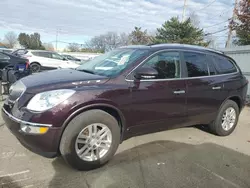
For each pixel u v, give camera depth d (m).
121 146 3.65
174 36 26.59
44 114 2.49
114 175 2.80
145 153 3.46
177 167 3.11
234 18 11.56
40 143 2.53
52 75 3.19
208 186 2.71
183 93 3.57
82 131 2.71
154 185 2.66
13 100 2.85
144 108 3.18
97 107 2.82
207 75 4.00
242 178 2.94
